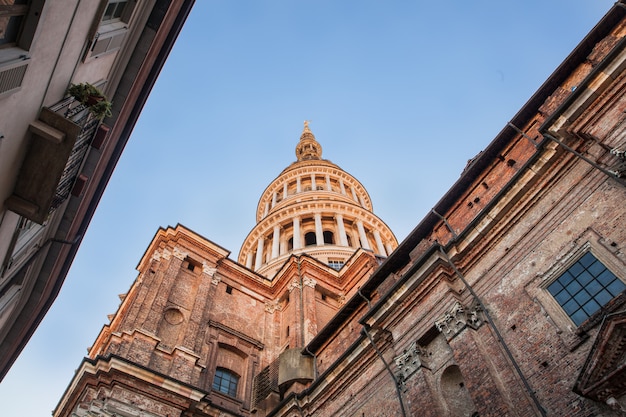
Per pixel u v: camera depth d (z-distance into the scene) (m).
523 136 20.83
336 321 25.66
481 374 14.77
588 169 15.69
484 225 18.17
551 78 20.05
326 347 26.22
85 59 12.26
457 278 18.45
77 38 11.09
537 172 17.11
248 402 27.48
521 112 20.88
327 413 21.52
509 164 21.02
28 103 9.35
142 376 22.67
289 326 32.56
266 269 46.75
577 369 12.90
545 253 15.78
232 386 28.38
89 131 13.60
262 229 54.16
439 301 18.06
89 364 22.38
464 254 18.69
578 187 15.84
